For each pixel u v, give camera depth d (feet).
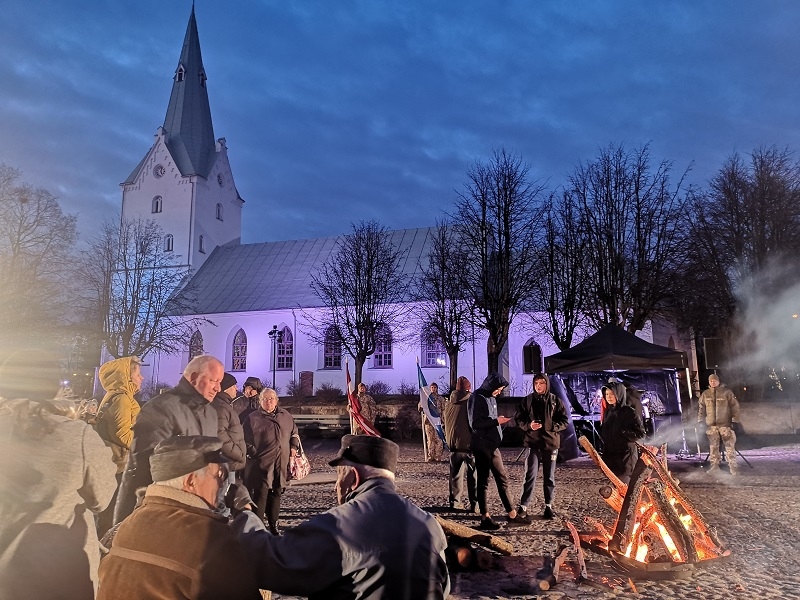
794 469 48.93
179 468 8.49
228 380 21.42
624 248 97.45
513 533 27.25
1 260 115.34
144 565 7.89
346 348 130.21
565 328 100.22
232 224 192.54
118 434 18.38
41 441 9.49
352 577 8.55
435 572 8.90
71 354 139.74
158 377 156.76
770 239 115.96
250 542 8.75
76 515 9.80
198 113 187.32
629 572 20.29
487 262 103.65
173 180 178.29
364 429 32.76
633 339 56.75
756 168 118.52
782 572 20.93
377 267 136.05
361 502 9.00
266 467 24.25
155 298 151.74
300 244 173.47
